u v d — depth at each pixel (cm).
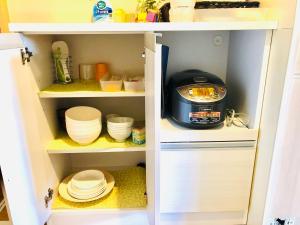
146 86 93
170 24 86
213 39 126
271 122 90
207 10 100
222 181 104
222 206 108
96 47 124
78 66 127
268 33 88
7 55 78
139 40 124
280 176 92
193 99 97
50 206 111
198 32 124
